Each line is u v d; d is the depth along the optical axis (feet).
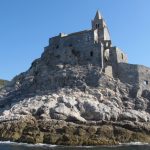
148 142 269.44
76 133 262.88
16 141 263.29
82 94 328.90
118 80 364.17
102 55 380.78
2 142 262.47
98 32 415.85
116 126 277.85
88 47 392.68
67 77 366.02
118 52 385.50
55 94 323.57
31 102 312.71
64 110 291.79
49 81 372.99
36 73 411.34
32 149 225.35
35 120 280.31
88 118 296.30
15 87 409.69
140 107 329.11
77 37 406.62
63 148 231.91
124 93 346.13
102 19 422.00
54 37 433.89
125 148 233.14
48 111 292.81
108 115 295.07
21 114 292.61
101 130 267.18
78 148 232.73
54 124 272.92
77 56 398.01
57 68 385.50
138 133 273.95
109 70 367.45
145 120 303.07
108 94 334.85
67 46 411.34
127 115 298.56
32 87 382.63
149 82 368.48
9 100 380.17
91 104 300.81
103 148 233.35
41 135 262.06
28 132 264.93
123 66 371.35
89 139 256.11
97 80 353.31
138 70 364.17
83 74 364.17
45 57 427.74
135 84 357.00
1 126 277.03
